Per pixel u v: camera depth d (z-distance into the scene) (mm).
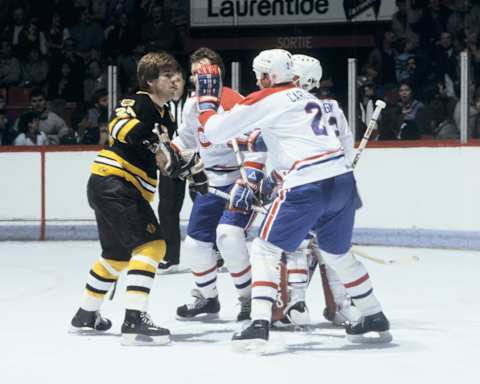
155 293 16062
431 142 22281
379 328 11336
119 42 32188
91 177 11680
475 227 21844
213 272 13461
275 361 10344
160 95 11648
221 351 10953
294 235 10680
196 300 13617
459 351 10914
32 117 27578
